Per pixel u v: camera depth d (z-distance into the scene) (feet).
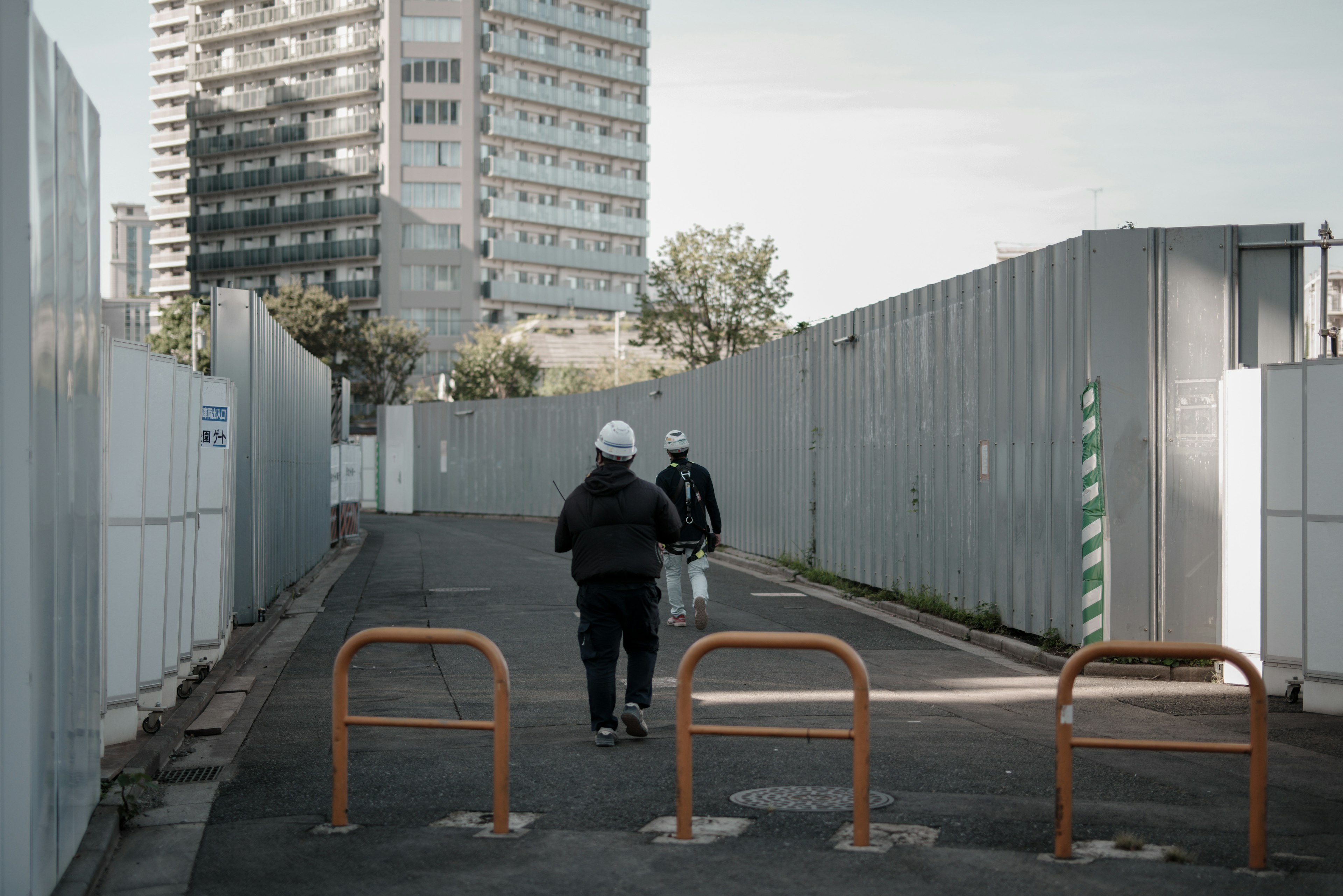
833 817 19.07
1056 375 37.96
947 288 47.44
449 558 77.46
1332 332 35.50
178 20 362.33
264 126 324.60
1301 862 16.81
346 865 17.11
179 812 20.08
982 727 26.68
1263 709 16.62
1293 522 30.40
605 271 341.41
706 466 90.84
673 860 17.02
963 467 45.68
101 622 21.56
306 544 63.87
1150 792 20.85
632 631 25.13
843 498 60.23
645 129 351.67
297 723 27.89
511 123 315.78
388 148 304.30
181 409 28.55
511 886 16.08
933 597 47.78
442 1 304.91
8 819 14.16
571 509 25.13
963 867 16.60
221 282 329.72
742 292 156.56
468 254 307.37
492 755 23.81
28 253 14.37
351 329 258.16
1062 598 37.58
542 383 259.80
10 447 14.26
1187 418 35.04
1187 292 35.17
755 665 35.73
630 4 345.10
